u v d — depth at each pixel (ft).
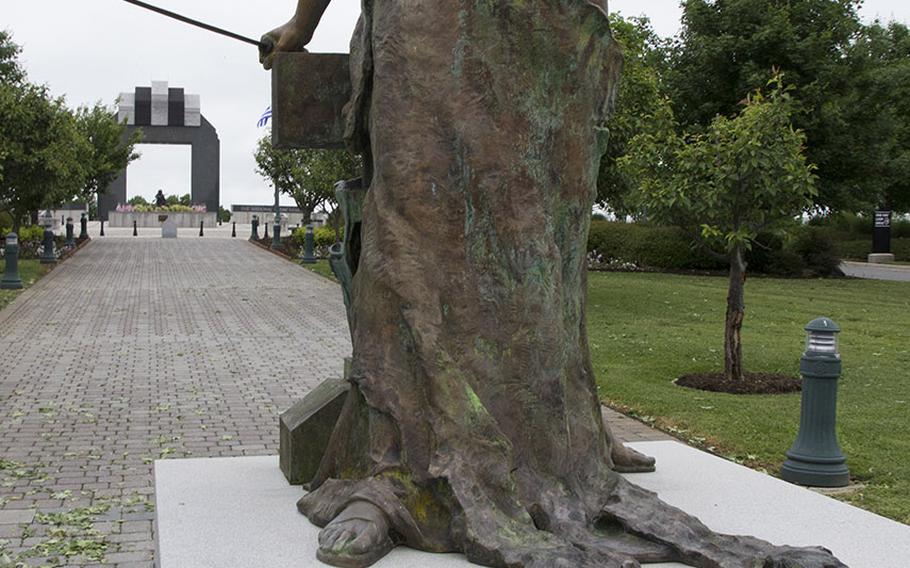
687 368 40.22
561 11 14.15
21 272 83.51
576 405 14.29
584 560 11.39
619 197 61.82
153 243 134.82
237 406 33.12
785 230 37.55
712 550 12.07
